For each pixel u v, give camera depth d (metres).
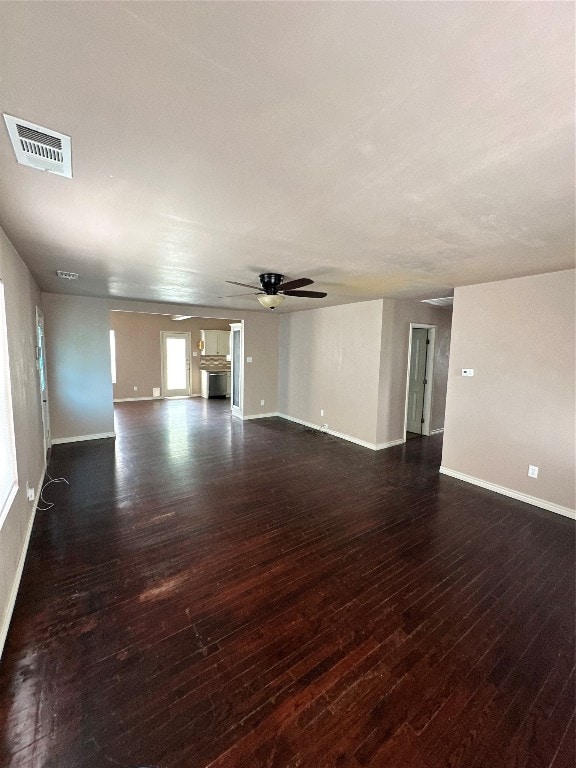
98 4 0.76
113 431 5.97
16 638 1.88
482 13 0.77
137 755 1.37
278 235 2.32
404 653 1.86
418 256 2.78
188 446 5.51
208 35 0.84
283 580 2.41
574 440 3.30
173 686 1.64
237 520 3.23
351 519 3.28
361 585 2.38
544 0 0.73
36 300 4.25
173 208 1.90
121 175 1.54
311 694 1.62
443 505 3.58
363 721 1.51
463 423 4.21
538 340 3.50
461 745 1.43
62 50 0.89
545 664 1.81
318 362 6.56
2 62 0.92
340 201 1.78
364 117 1.14
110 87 1.02
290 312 7.19
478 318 3.98
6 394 2.21
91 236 2.40
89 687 1.63
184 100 1.07
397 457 5.11
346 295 4.92
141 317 9.36
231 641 1.91
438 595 2.29
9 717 1.48
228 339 10.66
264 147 1.32
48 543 2.80
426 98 1.04
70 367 5.48
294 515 3.34
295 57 0.91
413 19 0.79
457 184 1.58
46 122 1.17
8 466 2.20
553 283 3.37
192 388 10.32
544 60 0.89
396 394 5.67
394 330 5.46
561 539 2.97
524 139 1.24
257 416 7.61
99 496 3.68
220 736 1.44
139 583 2.35
